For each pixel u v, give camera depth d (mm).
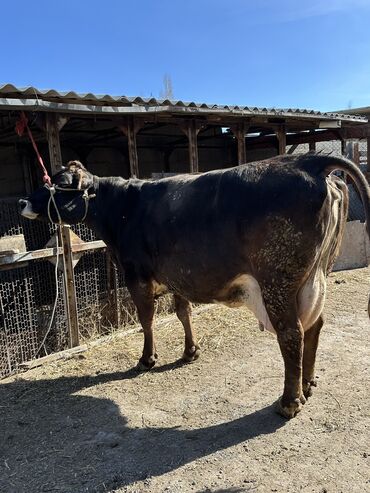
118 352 5441
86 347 5594
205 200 3670
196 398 4188
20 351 5469
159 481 3068
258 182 3371
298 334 3422
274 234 3258
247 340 5488
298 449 3299
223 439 3496
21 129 5250
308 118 8359
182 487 2992
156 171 12016
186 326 4953
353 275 8273
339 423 3580
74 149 10633
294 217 3205
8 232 6414
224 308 6730
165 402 4172
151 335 4855
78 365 5164
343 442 3344
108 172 11312
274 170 3377
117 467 3258
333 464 3109
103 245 5828
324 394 4039
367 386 4148
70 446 3592
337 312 6266
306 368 3928
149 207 4305
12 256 4965
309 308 3469
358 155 11883
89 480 3137
